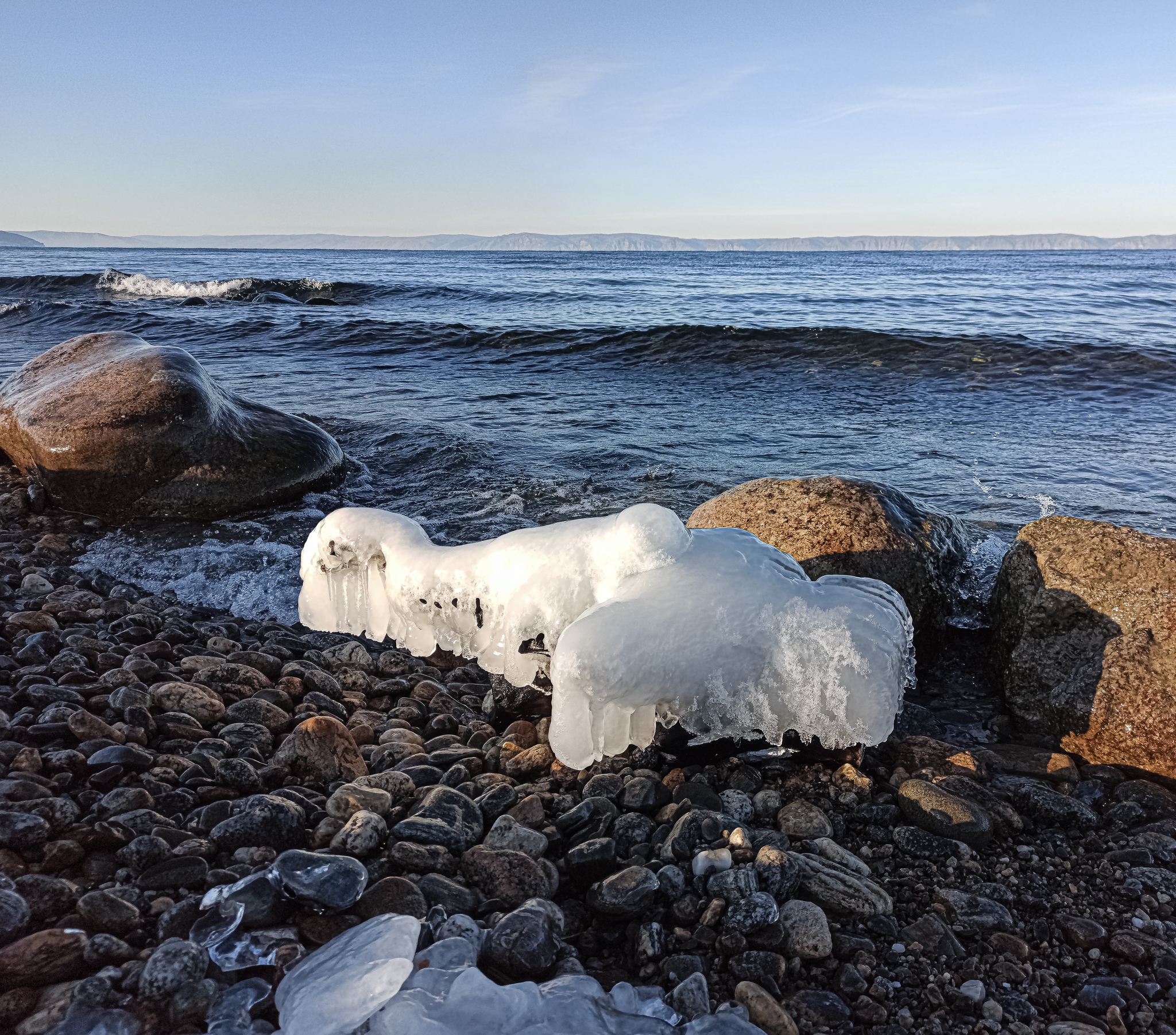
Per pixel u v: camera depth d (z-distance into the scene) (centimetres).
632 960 216
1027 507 660
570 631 247
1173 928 231
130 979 184
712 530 298
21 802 232
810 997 202
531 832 253
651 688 248
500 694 354
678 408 1041
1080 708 328
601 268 6047
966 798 287
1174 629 318
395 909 217
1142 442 856
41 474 613
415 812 261
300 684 359
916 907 238
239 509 626
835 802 285
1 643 375
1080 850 269
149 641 404
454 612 294
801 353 1365
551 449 840
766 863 235
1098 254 12706
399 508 663
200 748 289
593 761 253
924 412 1013
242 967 195
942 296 2831
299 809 253
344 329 1688
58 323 1886
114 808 245
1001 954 221
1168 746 309
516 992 184
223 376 1234
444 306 2466
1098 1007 202
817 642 255
